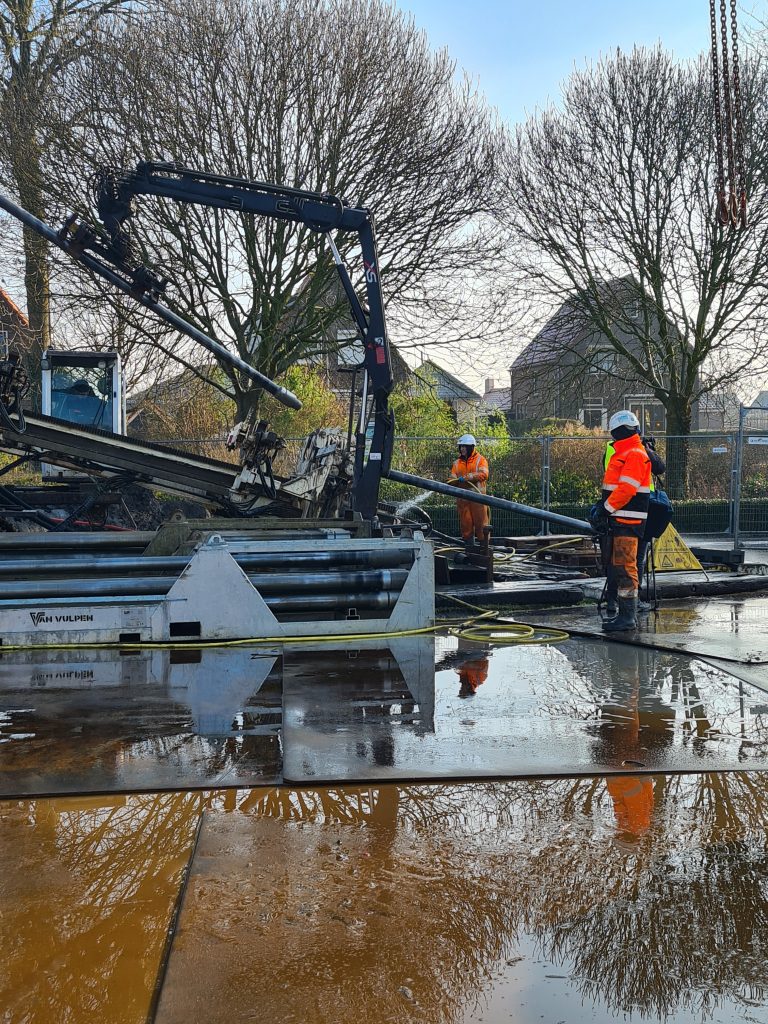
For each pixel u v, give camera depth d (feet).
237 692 17.29
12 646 21.76
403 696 17.12
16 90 55.31
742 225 31.58
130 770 12.61
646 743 14.08
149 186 29.71
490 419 99.35
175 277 56.39
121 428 47.78
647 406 103.35
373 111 56.08
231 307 58.59
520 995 7.38
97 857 9.83
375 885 9.25
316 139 55.57
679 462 67.31
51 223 54.24
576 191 70.03
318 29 54.90
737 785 12.25
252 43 53.98
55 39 56.44
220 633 22.52
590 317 75.05
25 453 33.65
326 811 11.21
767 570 41.27
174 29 53.52
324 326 61.00
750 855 10.03
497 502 30.89
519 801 11.62
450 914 8.67
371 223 29.71
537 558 43.21
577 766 12.91
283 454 68.69
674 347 77.05
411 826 10.78
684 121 67.21
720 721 15.46
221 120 54.08
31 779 12.23
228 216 57.16
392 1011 7.13
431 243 59.47
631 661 20.93
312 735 14.37
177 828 10.63
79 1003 7.16
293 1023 6.95
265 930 8.32
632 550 25.21
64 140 52.80
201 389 68.23
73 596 22.17
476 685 18.19
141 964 7.72
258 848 10.10
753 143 65.26
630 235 70.64
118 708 16.02
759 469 68.59
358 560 24.20
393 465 65.31
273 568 24.03
